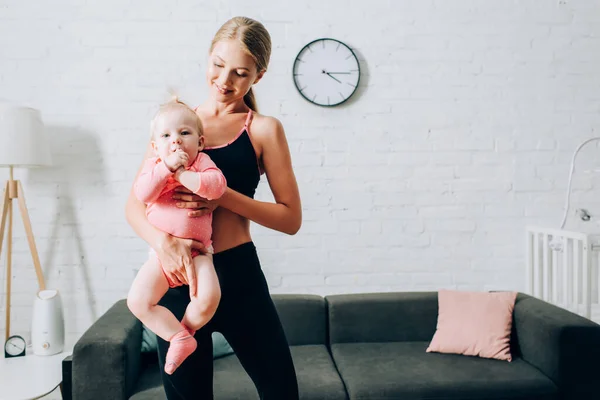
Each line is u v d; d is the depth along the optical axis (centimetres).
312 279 306
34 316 265
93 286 298
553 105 313
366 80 305
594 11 313
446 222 311
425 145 309
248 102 150
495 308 254
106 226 297
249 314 133
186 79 299
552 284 307
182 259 122
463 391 215
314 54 302
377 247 308
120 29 296
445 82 309
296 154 304
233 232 136
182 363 129
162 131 125
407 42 307
